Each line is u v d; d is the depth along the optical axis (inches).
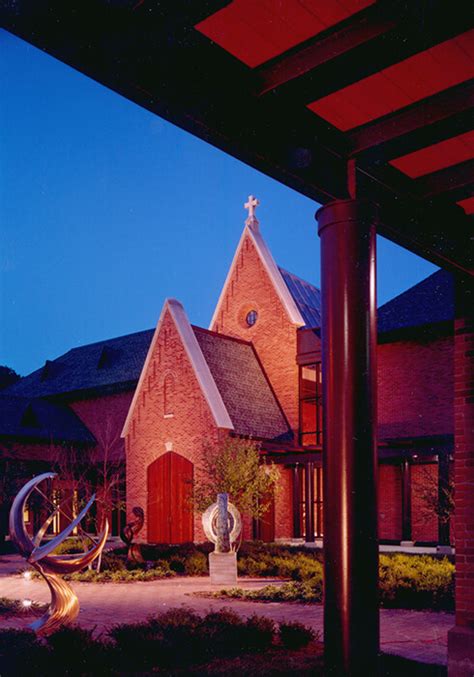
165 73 158.7
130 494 1202.6
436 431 1038.4
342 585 190.1
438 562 651.5
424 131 198.1
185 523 1119.6
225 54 169.6
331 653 189.3
